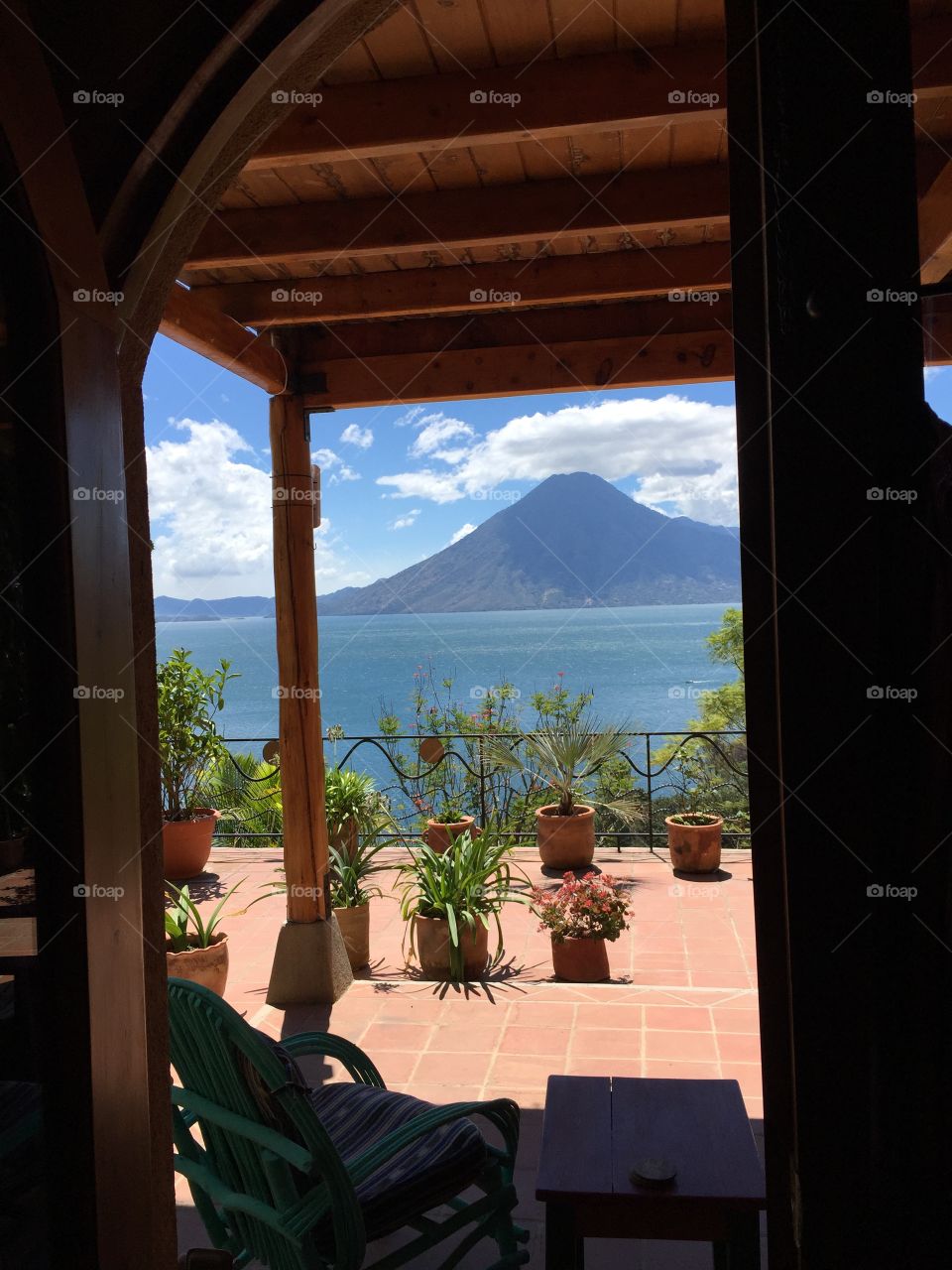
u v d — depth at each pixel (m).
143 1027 1.24
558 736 7.03
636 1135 1.90
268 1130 2.01
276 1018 4.37
